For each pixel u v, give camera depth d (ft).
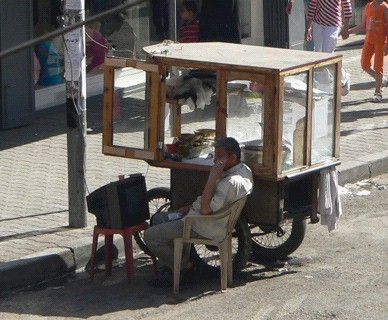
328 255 54.75
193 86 52.49
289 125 49.90
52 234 55.72
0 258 51.21
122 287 50.31
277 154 48.80
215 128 50.80
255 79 48.75
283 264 53.62
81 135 56.18
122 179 50.31
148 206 52.44
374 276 50.60
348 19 93.30
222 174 48.08
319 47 90.79
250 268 53.31
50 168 70.54
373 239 57.52
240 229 50.19
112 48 91.40
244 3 106.01
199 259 50.88
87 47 89.40
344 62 109.40
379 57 90.27
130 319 45.21
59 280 51.75
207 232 48.42
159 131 51.60
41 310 46.96
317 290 48.57
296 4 106.93
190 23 90.07
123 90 52.95
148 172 69.46
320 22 89.92
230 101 50.08
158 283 50.26
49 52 85.81
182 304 47.32
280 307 46.09
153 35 94.38
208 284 50.47
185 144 51.78
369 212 63.46
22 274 50.08
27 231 56.34
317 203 52.75
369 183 71.15
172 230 48.62
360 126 82.94
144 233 49.65
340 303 46.32
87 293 49.52
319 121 51.83
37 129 80.94
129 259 50.70
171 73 52.11
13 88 79.77
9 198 63.36
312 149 51.60
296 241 52.95
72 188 56.70
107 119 52.65
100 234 51.31
